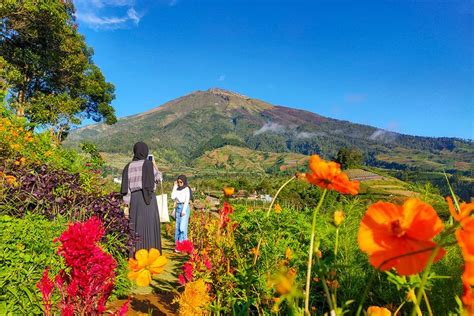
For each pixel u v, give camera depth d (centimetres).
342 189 114
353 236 284
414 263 78
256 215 382
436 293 196
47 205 448
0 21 1836
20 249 322
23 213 418
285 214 373
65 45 2234
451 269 200
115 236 474
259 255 307
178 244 330
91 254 185
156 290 443
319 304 269
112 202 520
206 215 739
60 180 500
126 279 421
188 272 306
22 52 2061
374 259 80
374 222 83
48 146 846
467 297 88
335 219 134
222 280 285
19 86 2181
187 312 245
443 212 242
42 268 325
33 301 296
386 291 234
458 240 73
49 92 2514
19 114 1897
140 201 539
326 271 112
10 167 540
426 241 80
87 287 184
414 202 82
